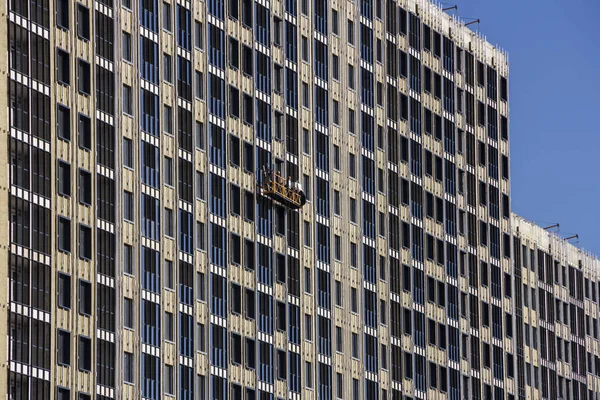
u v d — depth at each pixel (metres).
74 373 188.12
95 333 190.88
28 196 185.25
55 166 188.50
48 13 189.62
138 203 197.88
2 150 183.00
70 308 188.38
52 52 189.62
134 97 198.88
